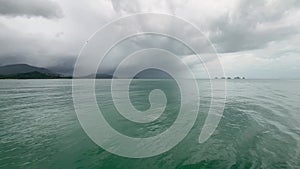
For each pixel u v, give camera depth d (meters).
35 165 8.23
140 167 7.94
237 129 12.89
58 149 9.94
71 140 11.30
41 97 33.78
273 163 7.96
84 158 8.87
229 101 27.28
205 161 8.29
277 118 16.05
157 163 8.24
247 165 7.82
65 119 16.86
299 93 41.19
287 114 17.75
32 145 10.53
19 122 15.83
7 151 9.70
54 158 8.88
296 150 9.22
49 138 11.72
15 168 7.98
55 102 27.23
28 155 9.22
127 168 7.85
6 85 72.69
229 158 8.52
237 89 53.97
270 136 11.30
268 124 14.05
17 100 29.70
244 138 11.04
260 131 12.29
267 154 8.83
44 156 9.12
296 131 12.23
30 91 46.38
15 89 52.84
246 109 20.62
